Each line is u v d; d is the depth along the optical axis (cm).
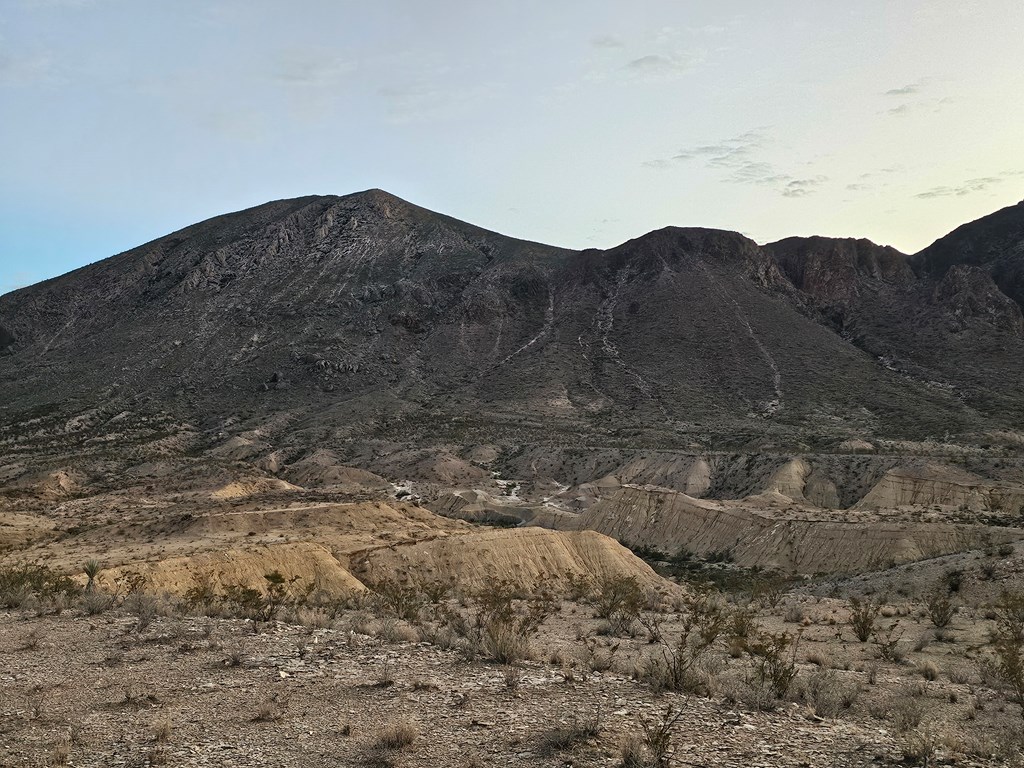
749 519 7694
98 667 1625
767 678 1655
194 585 3847
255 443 15738
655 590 4762
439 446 14588
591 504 10500
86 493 10594
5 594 2489
